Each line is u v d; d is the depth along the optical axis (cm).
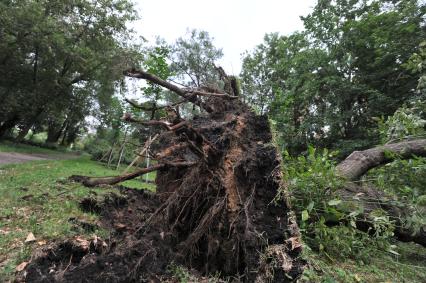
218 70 443
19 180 562
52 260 237
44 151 1833
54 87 1817
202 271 264
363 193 398
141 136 362
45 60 1684
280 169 298
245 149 315
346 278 272
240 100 396
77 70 1883
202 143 298
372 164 445
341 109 1134
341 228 339
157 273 238
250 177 293
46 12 1638
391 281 288
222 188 287
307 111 1173
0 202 403
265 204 282
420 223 362
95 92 2022
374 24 1034
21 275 220
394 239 412
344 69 1112
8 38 1471
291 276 222
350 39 1076
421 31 973
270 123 350
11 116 1842
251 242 248
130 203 422
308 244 336
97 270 222
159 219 300
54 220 350
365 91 1034
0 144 1588
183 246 275
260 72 1391
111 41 1855
